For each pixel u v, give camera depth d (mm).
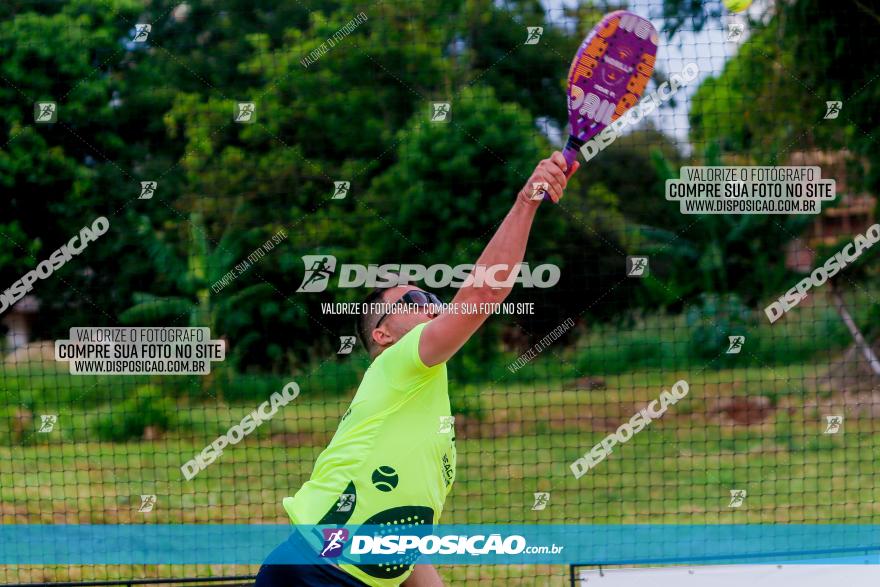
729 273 29391
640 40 8695
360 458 7746
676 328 28344
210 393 26000
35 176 26641
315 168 27328
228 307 27062
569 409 25125
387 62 26906
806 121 25906
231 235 27344
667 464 21047
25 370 26234
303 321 27016
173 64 26891
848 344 27906
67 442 23828
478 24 26781
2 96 26344
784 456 21609
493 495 18844
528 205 7379
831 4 25016
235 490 18875
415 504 7820
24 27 26281
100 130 26859
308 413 24594
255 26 27125
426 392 7816
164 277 27344
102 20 26578
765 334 28609
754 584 11656
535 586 13734
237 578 12227
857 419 24266
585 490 19250
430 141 26922
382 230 27328
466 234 27234
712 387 26297
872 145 25859
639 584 11758
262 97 27078
